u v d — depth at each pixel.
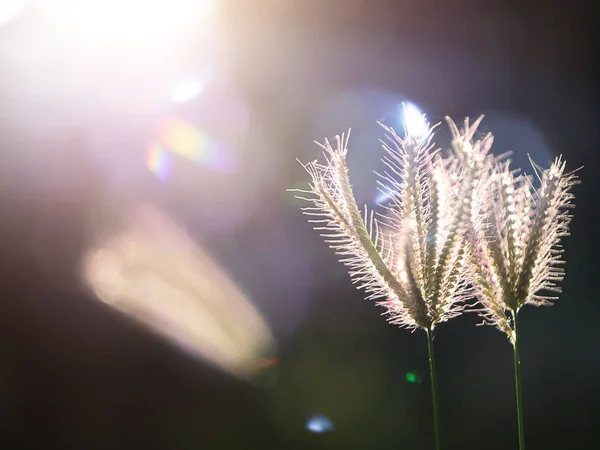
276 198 1.15
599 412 0.84
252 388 0.82
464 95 1.42
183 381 0.79
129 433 0.74
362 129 1.26
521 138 1.33
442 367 0.96
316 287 1.05
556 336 1.01
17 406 0.72
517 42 1.49
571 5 1.47
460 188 0.42
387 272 0.42
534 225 0.43
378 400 0.88
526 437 0.83
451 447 0.82
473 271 0.43
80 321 0.74
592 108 1.39
